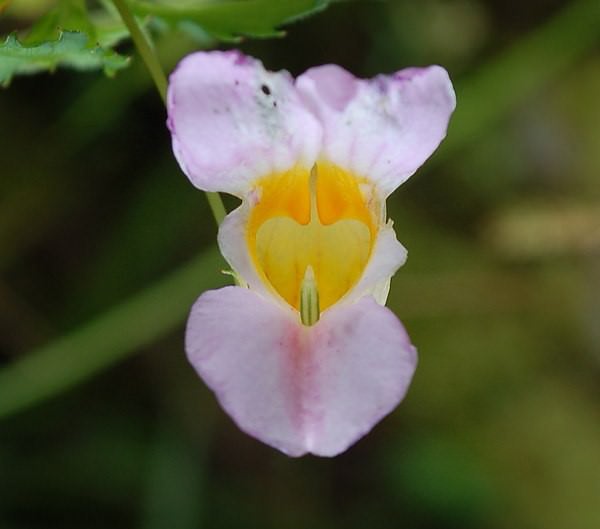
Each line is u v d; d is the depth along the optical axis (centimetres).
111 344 28
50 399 29
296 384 19
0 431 29
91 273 30
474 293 32
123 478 29
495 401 30
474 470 29
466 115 30
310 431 19
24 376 28
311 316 19
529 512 29
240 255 19
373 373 19
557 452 30
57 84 30
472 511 29
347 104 19
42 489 28
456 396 30
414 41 33
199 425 30
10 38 21
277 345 19
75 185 31
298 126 19
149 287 30
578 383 31
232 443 30
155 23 23
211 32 22
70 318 30
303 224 20
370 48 32
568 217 31
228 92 19
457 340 31
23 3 27
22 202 31
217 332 19
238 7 22
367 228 20
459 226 33
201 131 19
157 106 31
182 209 31
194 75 19
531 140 34
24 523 28
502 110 34
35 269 31
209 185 20
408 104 19
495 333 31
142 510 28
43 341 30
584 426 30
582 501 29
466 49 33
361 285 19
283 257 20
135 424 29
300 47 32
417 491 29
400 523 29
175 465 29
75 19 22
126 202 31
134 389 30
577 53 34
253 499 29
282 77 19
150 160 31
